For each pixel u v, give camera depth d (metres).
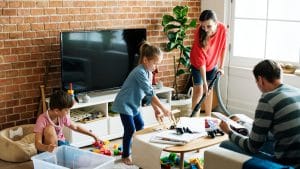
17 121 4.40
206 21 4.42
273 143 2.89
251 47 5.42
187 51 5.36
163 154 4.00
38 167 3.11
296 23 4.98
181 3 5.54
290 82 4.88
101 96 4.62
